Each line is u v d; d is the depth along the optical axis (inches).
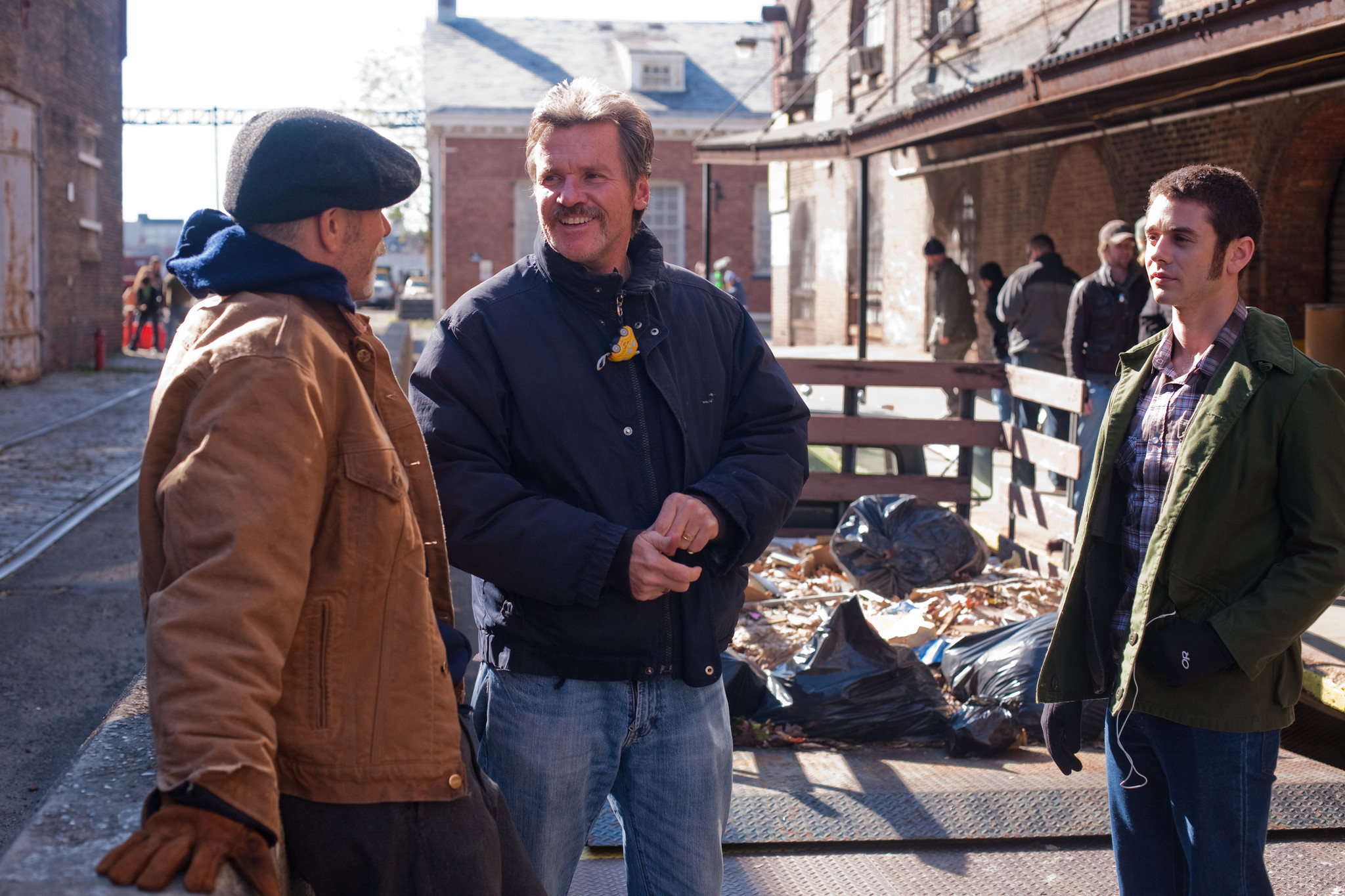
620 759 89.5
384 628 62.9
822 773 147.1
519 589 82.2
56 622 231.9
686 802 87.5
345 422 62.3
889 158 748.0
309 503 58.6
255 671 54.7
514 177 1337.4
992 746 152.9
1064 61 293.7
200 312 62.2
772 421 92.5
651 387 87.2
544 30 1478.8
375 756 62.3
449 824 65.1
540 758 85.2
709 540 84.0
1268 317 91.5
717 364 91.5
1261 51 249.4
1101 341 282.0
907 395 548.7
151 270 990.4
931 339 474.3
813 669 163.2
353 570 61.8
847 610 168.6
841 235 826.8
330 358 61.4
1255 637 85.7
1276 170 401.7
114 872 50.9
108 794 62.9
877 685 161.2
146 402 584.1
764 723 161.3
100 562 277.1
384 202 66.1
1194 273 90.4
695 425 88.8
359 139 65.2
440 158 1331.2
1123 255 275.7
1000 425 264.4
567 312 86.2
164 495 56.4
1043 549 245.9
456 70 1379.2
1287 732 176.7
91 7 780.6
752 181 1375.5
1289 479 87.0
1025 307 342.6
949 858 127.7
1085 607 99.0
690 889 87.4
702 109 1411.2
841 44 805.2
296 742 61.4
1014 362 350.3
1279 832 134.7
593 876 124.7
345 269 67.2
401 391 68.5
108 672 205.2
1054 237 554.6
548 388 84.8
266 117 65.1
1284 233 410.0
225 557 54.9
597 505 85.4
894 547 226.7
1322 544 85.4
